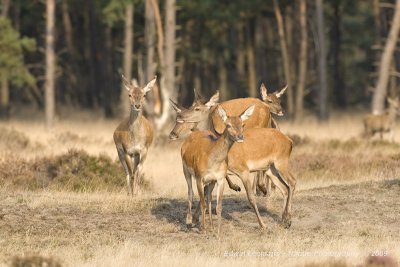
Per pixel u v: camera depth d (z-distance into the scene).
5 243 25.53
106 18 83.69
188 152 27.19
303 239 26.56
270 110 32.81
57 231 27.08
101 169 36.97
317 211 29.94
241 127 25.64
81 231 27.16
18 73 76.00
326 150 49.50
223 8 89.31
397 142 58.66
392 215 29.69
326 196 32.09
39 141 54.00
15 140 51.81
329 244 25.53
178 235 27.05
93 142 54.12
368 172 39.41
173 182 37.62
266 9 92.31
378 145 52.84
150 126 34.44
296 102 84.12
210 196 27.53
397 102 69.19
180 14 87.88
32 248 25.03
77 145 50.81
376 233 27.34
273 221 29.03
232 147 27.47
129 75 83.12
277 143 28.06
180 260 23.19
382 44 89.25
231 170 27.69
